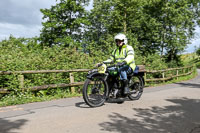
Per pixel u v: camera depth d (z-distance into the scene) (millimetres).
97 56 10859
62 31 25078
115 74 5383
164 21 27766
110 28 26688
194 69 22500
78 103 5598
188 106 5230
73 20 26172
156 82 12078
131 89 5988
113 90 5527
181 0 27047
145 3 27219
